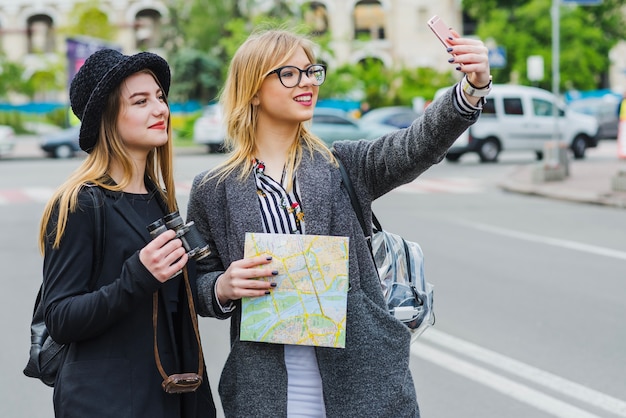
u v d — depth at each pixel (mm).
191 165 25391
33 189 20141
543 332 7145
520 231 12680
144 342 2689
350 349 2828
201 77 42156
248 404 2863
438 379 5977
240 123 2971
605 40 41406
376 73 44062
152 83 2824
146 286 2574
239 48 3012
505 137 25984
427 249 11188
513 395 5629
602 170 21438
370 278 2916
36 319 2881
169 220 2676
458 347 6738
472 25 53562
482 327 7312
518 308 7977
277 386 2840
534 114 26219
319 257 2764
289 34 2990
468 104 2793
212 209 2959
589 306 8039
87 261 2654
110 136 2781
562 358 6426
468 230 12836
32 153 34969
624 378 5957
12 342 7117
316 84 2975
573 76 40156
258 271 2760
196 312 2945
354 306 2844
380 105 43531
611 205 15414
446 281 9195
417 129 2867
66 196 2654
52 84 51156
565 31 40156
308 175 2896
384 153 2928
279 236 2779
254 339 2781
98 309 2564
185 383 2664
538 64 20828
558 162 19531
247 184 2916
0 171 25844
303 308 2764
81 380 2633
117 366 2654
